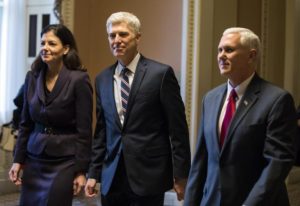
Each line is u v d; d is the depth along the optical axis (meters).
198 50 5.39
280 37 6.71
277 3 6.61
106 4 5.98
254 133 2.16
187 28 5.44
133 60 2.67
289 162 2.08
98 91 2.79
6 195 5.91
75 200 5.47
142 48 5.87
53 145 2.74
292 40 6.82
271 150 2.10
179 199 2.64
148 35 5.83
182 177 2.61
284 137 2.11
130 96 2.62
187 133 2.70
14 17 6.39
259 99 2.20
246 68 2.22
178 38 5.66
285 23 6.80
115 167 2.62
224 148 2.21
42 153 2.75
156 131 2.65
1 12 6.45
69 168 2.72
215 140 2.27
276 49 6.64
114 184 2.64
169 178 2.67
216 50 5.58
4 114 6.29
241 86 2.26
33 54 6.44
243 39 2.19
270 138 2.11
